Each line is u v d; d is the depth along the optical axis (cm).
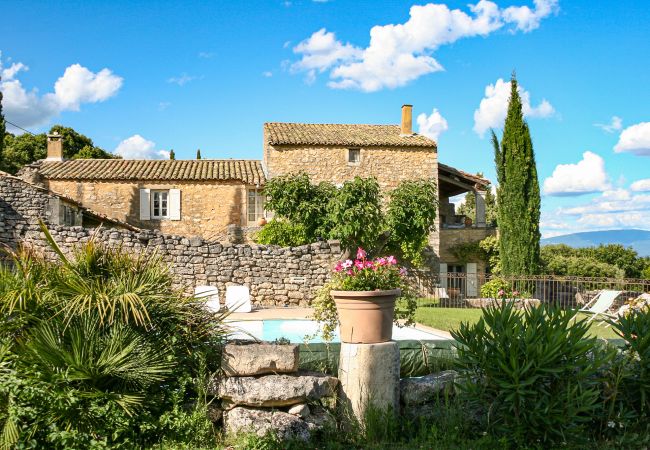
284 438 461
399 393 518
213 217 2208
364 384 492
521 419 469
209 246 1639
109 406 429
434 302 1853
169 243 1619
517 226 2177
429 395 521
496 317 493
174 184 2197
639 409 515
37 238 1616
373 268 522
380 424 485
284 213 1916
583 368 480
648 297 1295
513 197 2189
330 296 559
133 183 2181
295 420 473
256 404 471
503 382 459
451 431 481
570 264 2938
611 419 498
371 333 500
